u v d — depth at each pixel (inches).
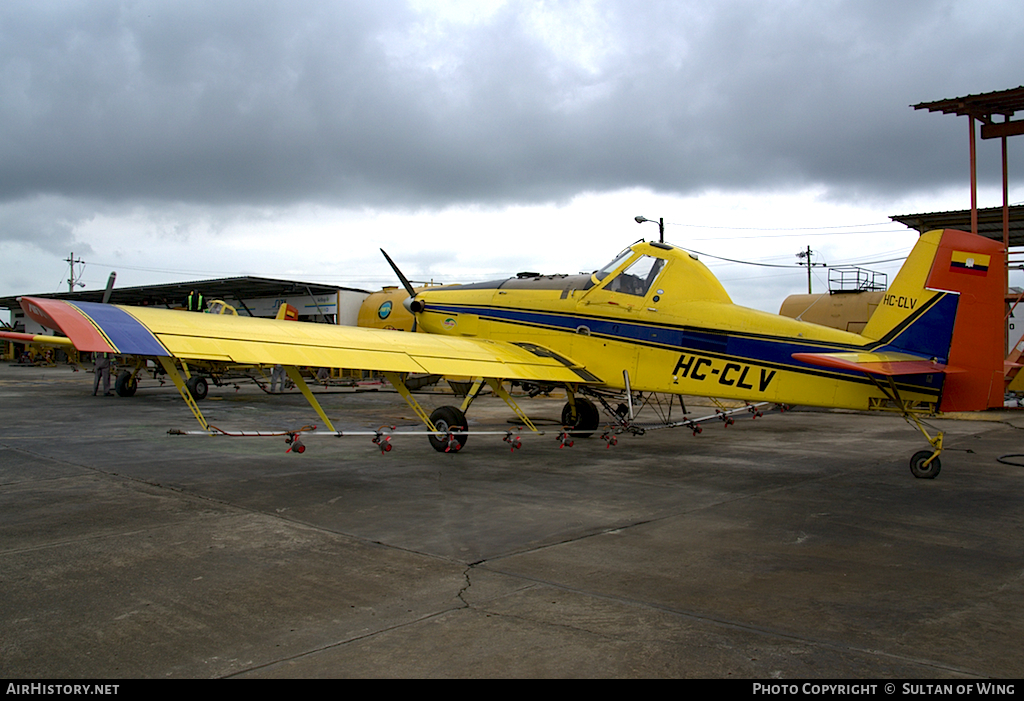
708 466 347.9
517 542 204.8
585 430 441.7
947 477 320.8
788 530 221.5
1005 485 301.1
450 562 184.7
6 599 155.3
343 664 123.9
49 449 383.9
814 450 410.0
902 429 530.6
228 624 141.7
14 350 2069.4
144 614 146.9
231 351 261.3
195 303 805.2
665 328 377.4
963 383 301.7
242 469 326.0
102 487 281.3
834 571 179.6
